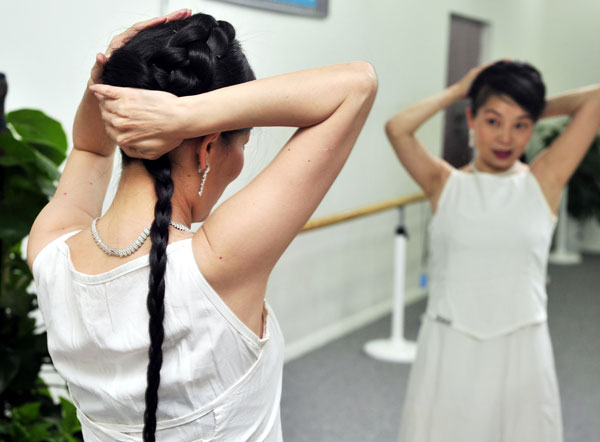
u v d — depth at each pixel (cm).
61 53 227
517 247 181
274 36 321
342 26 380
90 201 91
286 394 334
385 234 470
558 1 709
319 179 74
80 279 76
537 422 183
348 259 431
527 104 181
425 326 197
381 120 439
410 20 452
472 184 190
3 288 186
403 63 451
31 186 168
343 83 73
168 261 73
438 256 195
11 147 161
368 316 460
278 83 71
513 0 621
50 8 221
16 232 158
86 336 76
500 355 183
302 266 388
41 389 199
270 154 209
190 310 72
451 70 546
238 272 72
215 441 76
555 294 556
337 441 284
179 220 78
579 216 700
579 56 708
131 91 68
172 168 77
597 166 679
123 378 76
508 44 624
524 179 187
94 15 228
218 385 75
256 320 77
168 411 75
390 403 327
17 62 214
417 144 196
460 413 186
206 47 73
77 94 234
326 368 372
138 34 76
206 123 69
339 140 73
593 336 446
